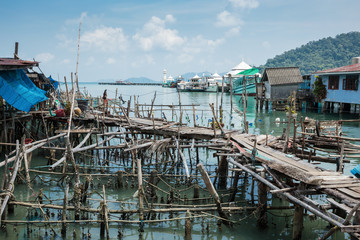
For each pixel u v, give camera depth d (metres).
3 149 22.23
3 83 19.34
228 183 17.92
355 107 42.53
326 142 17.95
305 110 48.59
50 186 17.38
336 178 11.37
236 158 14.80
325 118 40.12
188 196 16.38
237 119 41.38
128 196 16.23
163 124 22.69
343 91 40.53
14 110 21.67
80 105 25.42
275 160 12.74
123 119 24.23
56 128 28.00
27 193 16.34
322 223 13.47
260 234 12.52
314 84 45.22
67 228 12.86
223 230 12.82
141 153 19.30
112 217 13.80
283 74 50.53
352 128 34.22
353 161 22.33
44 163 21.17
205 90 106.38
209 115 44.91
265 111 50.91
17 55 24.95
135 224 13.26
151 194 15.39
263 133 31.38
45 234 12.28
